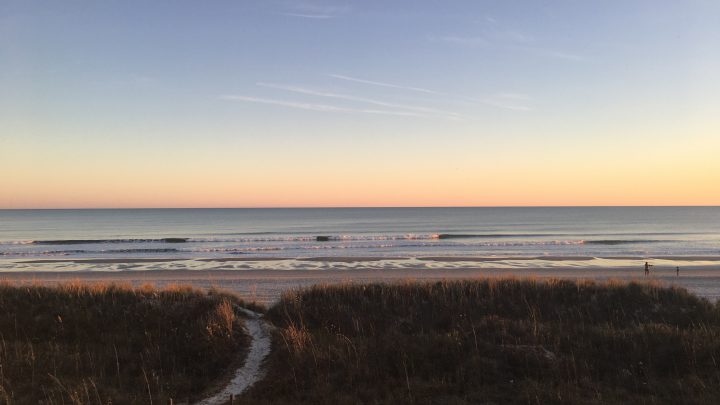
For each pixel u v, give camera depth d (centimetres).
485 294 1257
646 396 638
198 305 1071
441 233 6575
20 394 633
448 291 1269
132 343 874
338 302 1162
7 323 946
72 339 897
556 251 4016
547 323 990
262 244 4778
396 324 1008
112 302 1107
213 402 652
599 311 1134
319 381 686
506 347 790
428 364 741
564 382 682
